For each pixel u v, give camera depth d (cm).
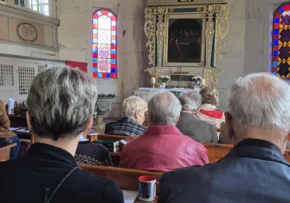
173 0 834
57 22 816
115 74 926
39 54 759
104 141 245
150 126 182
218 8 812
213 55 831
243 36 848
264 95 85
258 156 82
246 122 85
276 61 790
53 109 82
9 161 82
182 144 173
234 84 93
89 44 880
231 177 81
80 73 92
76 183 78
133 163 176
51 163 80
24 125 443
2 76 653
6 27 677
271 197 76
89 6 873
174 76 852
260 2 809
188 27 845
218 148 240
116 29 916
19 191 75
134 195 153
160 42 850
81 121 86
